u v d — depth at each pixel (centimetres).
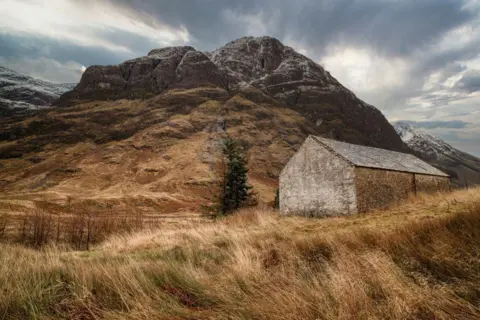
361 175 2178
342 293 338
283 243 727
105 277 460
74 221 1950
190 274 490
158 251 949
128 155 10531
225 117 13775
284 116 15425
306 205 2439
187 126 12638
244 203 3375
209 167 9250
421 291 336
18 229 2016
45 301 380
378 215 1625
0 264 496
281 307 327
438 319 287
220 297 393
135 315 334
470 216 605
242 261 539
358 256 499
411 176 2577
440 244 505
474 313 282
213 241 1004
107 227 2097
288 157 11450
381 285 378
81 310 371
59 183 8500
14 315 344
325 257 581
